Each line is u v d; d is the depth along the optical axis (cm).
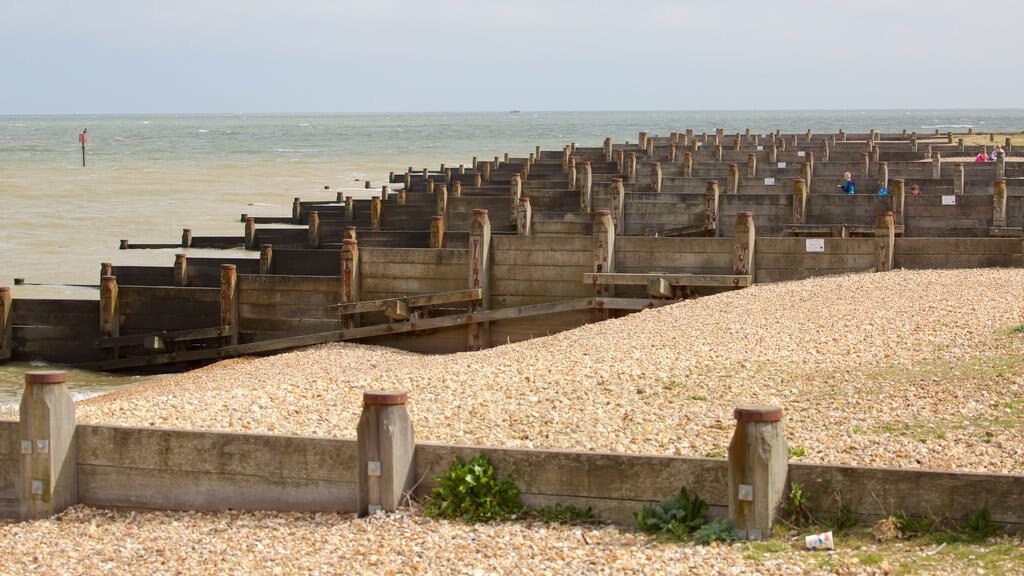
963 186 3991
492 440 1423
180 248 4722
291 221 5322
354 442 1219
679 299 2670
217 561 1102
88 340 2873
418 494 1208
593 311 2709
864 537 1055
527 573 1012
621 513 1142
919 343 1892
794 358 1848
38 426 1282
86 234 5450
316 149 14862
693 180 4219
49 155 12875
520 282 2772
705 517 1115
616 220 3372
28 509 1291
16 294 3700
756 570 984
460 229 4109
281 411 1655
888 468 1077
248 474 1254
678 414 1511
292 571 1056
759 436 1066
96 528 1237
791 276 2712
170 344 2841
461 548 1080
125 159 12094
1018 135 11912
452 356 2439
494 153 13338
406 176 6450
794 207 3297
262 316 2841
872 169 4891
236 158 12400
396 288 2800
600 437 1415
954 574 952
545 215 3338
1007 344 1802
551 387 1711
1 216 6091
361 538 1122
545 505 1168
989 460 1241
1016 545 1012
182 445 1272
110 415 1631
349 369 2341
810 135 8362
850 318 2180
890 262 2689
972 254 2680
